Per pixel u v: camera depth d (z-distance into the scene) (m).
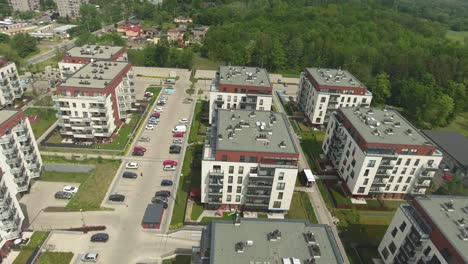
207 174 85.38
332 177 109.88
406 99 163.62
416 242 66.56
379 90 174.00
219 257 54.88
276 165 83.38
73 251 76.62
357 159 95.25
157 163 110.00
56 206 89.62
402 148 91.25
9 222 73.00
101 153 112.75
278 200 87.88
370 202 99.00
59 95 108.44
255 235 59.97
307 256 56.38
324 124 140.62
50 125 128.50
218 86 131.38
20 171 88.12
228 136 87.69
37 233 80.50
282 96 169.75
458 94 164.62
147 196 95.12
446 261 59.50
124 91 131.62
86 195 93.62
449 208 67.75
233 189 87.50
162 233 83.19
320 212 94.12
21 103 145.50
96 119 112.88
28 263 72.38
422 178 95.44
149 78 185.88
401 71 182.12
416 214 69.00
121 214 88.00
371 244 84.75
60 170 104.06
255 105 128.38
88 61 141.00
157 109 147.00
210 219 88.06
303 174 107.19
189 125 136.12
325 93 132.75
